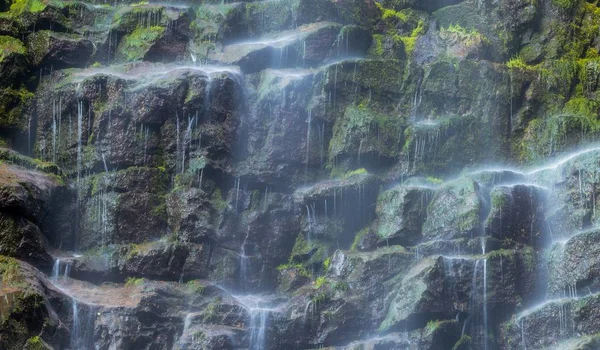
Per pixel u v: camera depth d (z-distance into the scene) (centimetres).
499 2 3006
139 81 2680
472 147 2734
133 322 2308
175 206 2552
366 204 2633
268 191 2675
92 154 2622
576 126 2734
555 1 3019
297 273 2581
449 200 2542
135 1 3034
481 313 2422
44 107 2695
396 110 2809
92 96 2656
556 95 2842
